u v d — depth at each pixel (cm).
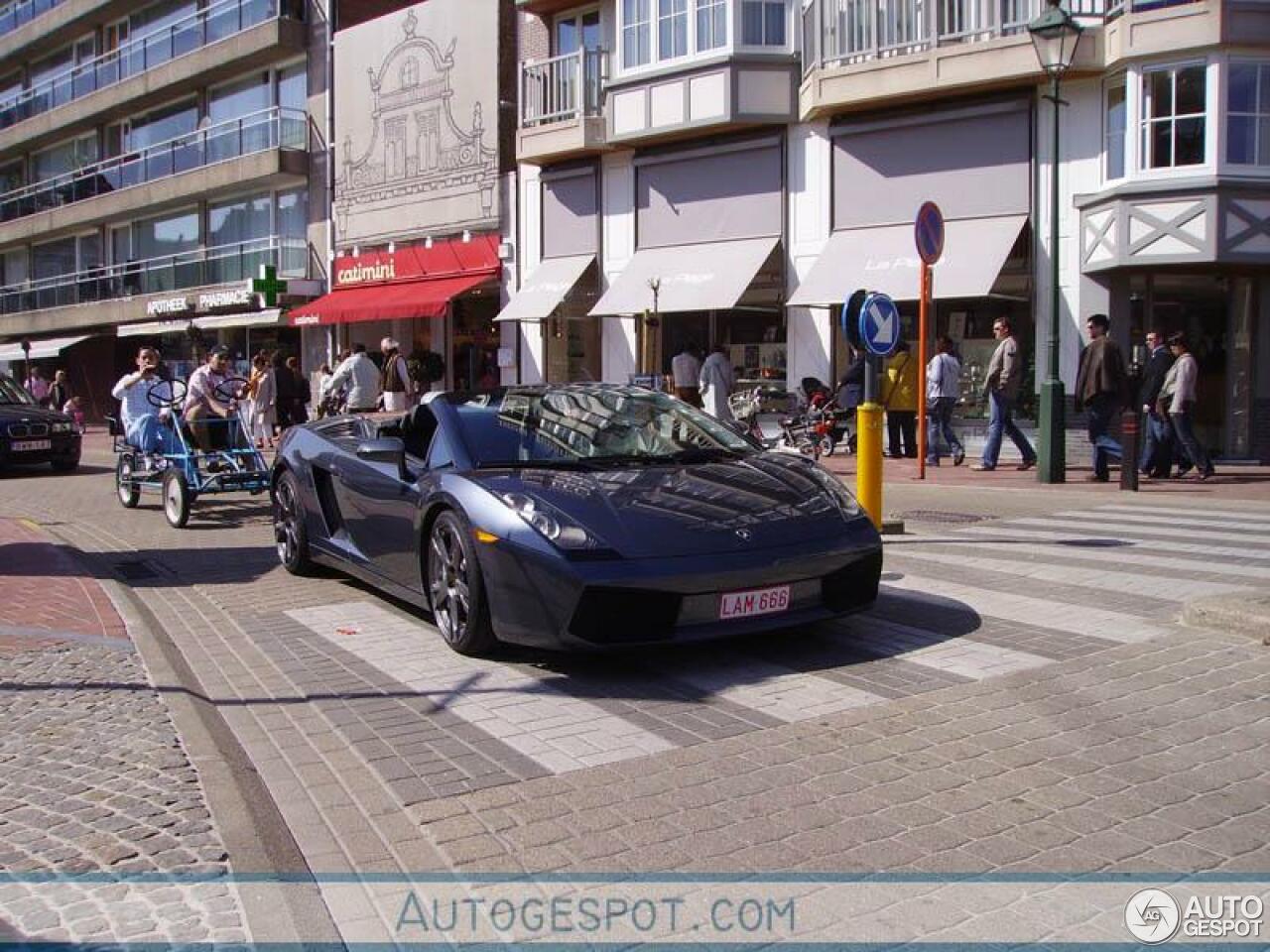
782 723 457
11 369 4431
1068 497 1208
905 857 334
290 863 340
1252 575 741
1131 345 1598
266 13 3019
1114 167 1585
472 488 561
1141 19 1495
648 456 632
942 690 496
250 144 3120
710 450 652
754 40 1894
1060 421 1330
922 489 1305
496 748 438
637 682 520
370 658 581
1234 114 1477
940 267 1661
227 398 1184
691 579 504
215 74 3212
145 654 581
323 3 2864
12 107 4384
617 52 2062
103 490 1525
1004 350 1474
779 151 1908
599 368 2191
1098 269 1565
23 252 4438
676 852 341
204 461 1157
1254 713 456
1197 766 400
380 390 1716
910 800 375
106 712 488
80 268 4047
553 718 472
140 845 352
